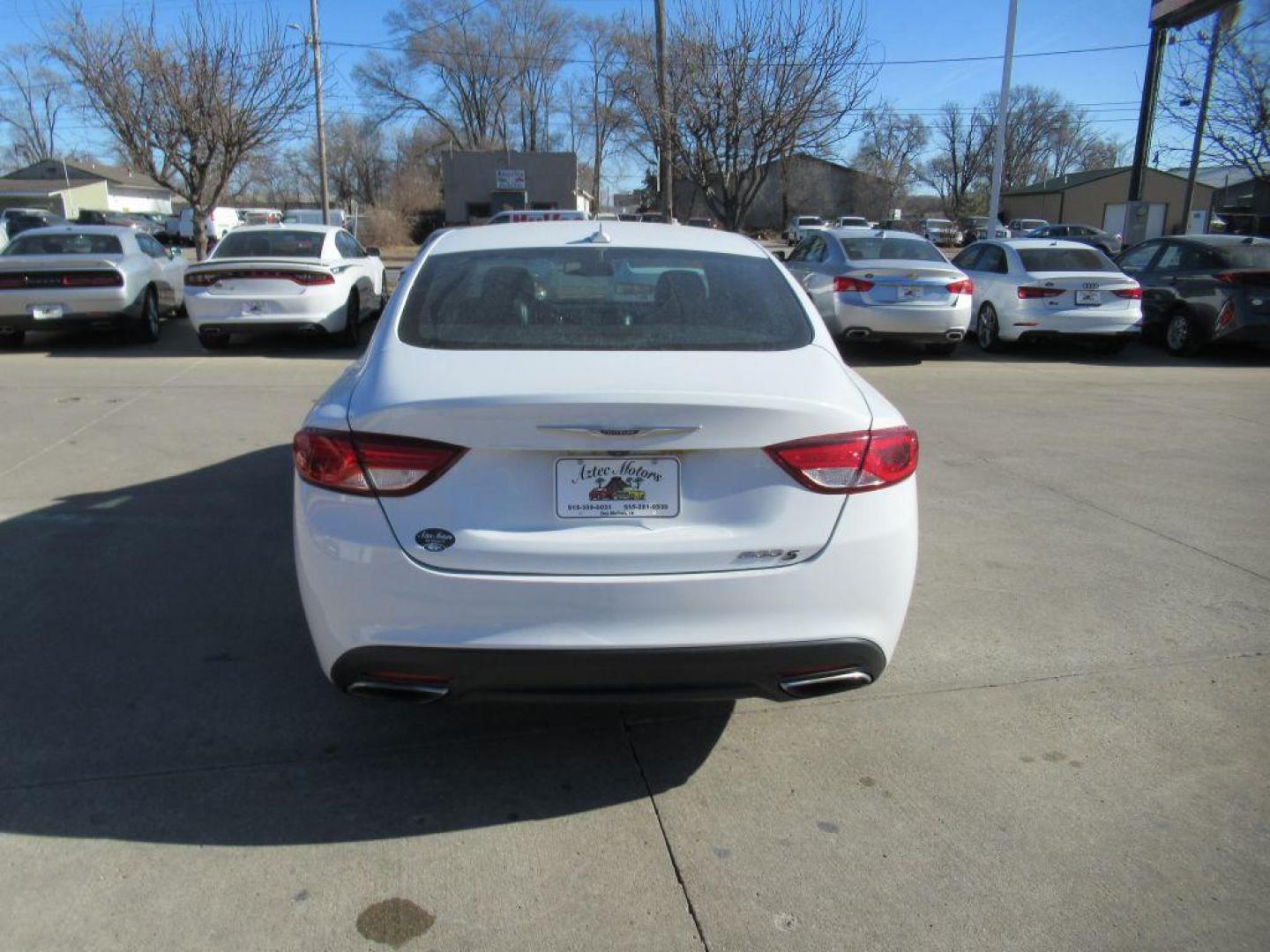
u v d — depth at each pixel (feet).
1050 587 14.30
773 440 8.25
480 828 8.75
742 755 9.97
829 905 7.82
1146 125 63.93
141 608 13.03
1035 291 36.63
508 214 64.23
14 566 14.38
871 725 10.53
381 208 174.70
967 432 24.31
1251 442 23.71
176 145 57.93
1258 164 61.52
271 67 57.98
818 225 154.71
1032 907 7.81
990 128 241.14
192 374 30.50
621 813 9.00
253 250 36.42
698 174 56.90
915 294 34.12
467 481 8.13
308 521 8.49
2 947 7.20
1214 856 8.43
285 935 7.40
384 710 10.71
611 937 7.46
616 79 92.53
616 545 8.11
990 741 10.21
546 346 9.55
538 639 8.10
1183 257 39.75
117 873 8.03
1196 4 59.00
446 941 7.39
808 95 52.65
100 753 9.73
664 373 8.82
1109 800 9.20
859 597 8.55
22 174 214.28
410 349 9.59
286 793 9.17
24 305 34.37
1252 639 12.62
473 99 212.64
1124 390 30.81
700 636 8.24
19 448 20.90
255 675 11.34
